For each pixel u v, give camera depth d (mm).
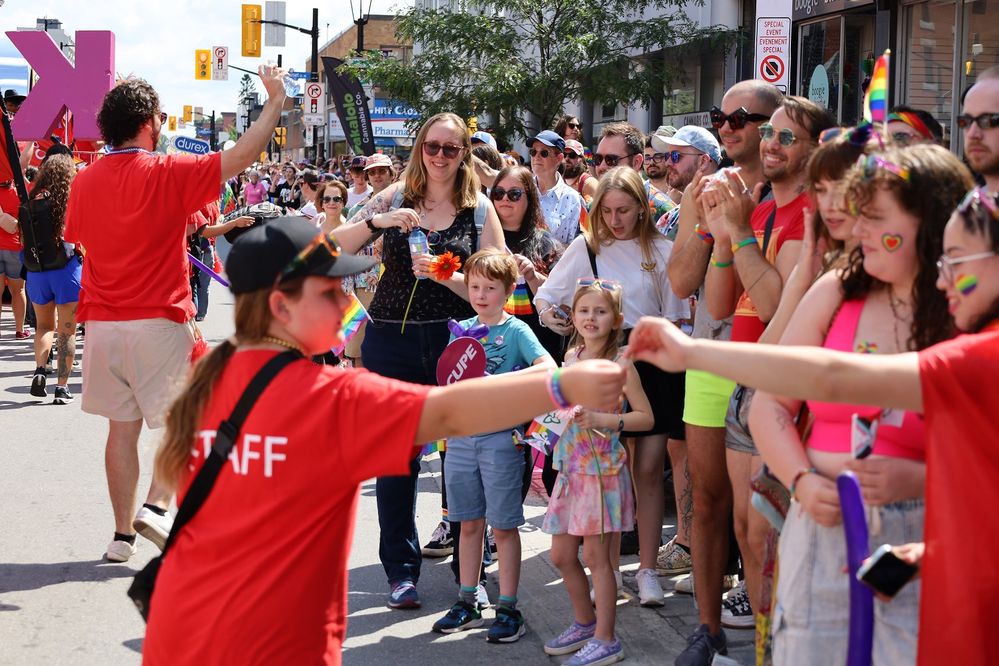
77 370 11453
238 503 2447
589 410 4379
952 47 12078
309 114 33500
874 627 2572
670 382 5004
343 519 2492
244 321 2533
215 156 5488
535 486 6371
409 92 18531
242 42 32469
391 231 5195
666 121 20203
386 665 4531
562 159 7629
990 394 2250
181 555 2510
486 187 7879
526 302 6141
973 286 2305
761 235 4227
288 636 2420
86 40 11906
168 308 5566
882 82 2758
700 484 4258
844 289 2781
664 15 18953
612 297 4652
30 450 7977
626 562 5789
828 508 2584
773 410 2811
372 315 5352
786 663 2711
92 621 4957
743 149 4598
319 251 2516
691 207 4582
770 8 8039
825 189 2926
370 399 2406
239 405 2459
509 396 2365
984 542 2281
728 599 4980
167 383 5586
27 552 5848
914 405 2297
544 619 5035
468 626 4934
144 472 7266
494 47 17984
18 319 13359
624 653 4559
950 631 2305
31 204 9367
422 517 6574
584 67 17688
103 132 5562
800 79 15211
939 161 2566
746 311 4105
